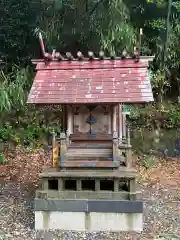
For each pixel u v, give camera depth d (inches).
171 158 321.4
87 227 158.4
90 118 161.9
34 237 151.7
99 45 326.6
